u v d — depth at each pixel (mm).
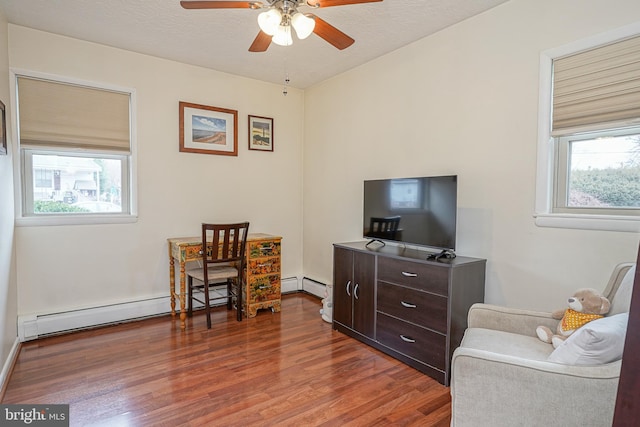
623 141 1908
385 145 3242
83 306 3055
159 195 3396
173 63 3412
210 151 3658
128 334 2928
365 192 3117
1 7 2404
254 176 3994
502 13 2342
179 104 3455
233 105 3803
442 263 2234
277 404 1959
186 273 3277
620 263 1812
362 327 2826
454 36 2639
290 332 3037
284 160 4223
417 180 2609
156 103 3340
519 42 2252
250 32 2803
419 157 2926
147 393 2047
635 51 1797
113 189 3225
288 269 4324
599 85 1921
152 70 3303
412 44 2959
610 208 1955
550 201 2168
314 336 2955
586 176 2049
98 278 3121
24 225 2773
